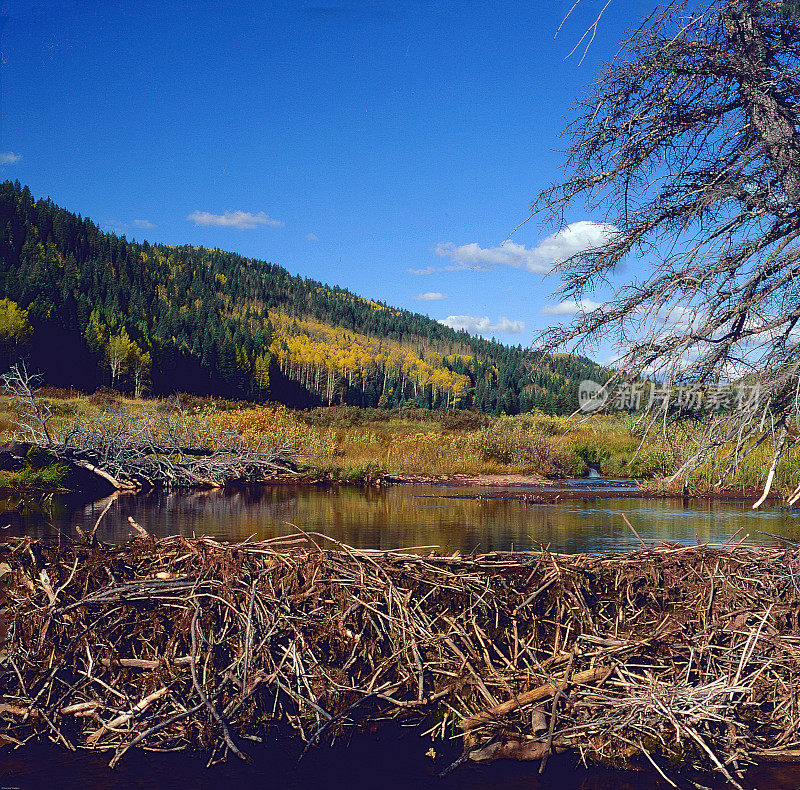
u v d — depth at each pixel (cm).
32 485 1394
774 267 384
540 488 1697
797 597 444
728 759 366
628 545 877
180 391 8688
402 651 410
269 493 1543
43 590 432
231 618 422
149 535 493
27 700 391
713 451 410
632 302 430
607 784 349
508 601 450
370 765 360
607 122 446
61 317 7950
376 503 1362
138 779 345
